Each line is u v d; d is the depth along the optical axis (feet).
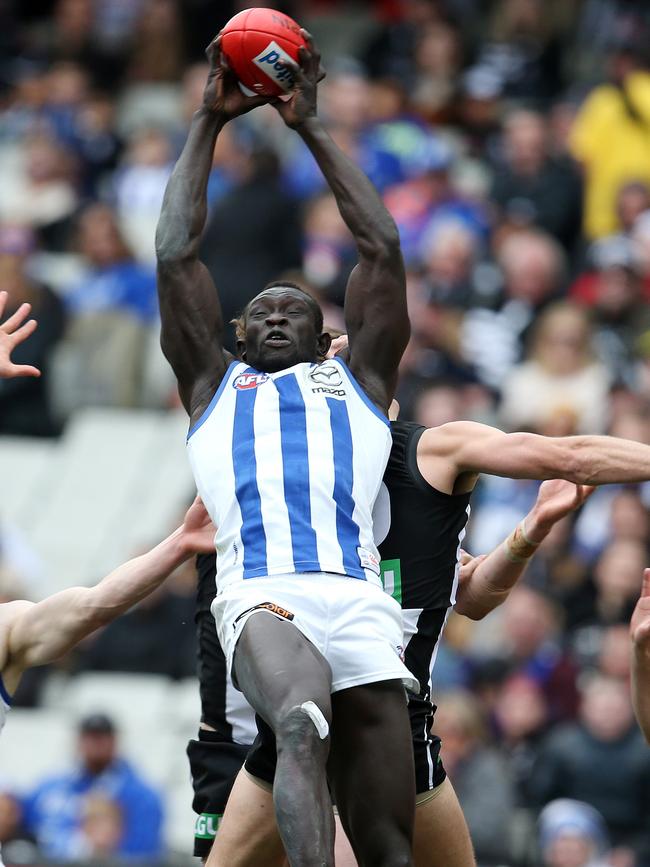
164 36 216.95
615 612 131.85
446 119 199.41
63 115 204.33
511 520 139.33
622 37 203.41
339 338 73.56
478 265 165.07
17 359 171.83
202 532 66.85
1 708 67.92
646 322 157.89
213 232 168.55
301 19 226.58
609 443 64.44
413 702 67.62
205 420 66.69
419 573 67.82
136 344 173.88
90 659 141.79
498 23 208.44
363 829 61.36
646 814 120.16
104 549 158.71
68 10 220.02
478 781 119.65
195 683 139.64
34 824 125.80
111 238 176.96
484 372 155.22
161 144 195.42
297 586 62.34
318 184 185.47
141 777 126.82
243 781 66.74
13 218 192.34
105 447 168.35
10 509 164.55
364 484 64.90
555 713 127.75
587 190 178.70
